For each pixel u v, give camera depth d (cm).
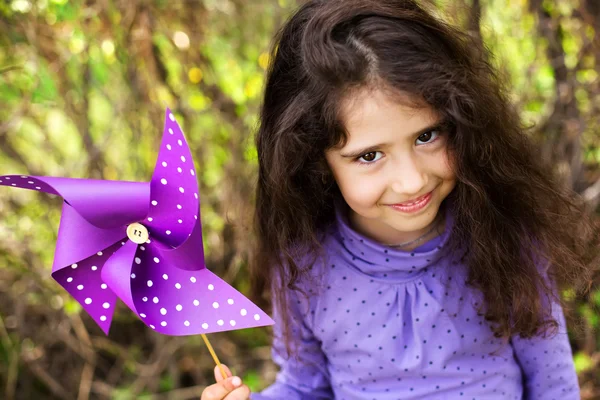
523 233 136
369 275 139
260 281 163
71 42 217
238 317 121
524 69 230
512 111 143
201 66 235
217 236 254
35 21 210
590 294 181
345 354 148
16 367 250
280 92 128
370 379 147
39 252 248
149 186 119
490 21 220
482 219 132
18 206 248
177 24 229
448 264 139
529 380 152
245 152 237
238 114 239
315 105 120
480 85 124
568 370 148
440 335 139
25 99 223
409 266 137
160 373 265
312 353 157
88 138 233
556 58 227
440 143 121
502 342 142
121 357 264
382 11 119
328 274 143
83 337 249
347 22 119
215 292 123
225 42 240
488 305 138
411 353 141
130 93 230
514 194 135
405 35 116
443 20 125
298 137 124
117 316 263
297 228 139
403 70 113
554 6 222
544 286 138
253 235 160
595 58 225
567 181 231
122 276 119
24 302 246
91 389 264
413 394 144
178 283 124
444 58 119
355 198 123
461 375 142
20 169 252
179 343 258
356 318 142
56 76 223
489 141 126
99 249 122
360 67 113
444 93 115
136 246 122
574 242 150
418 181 117
